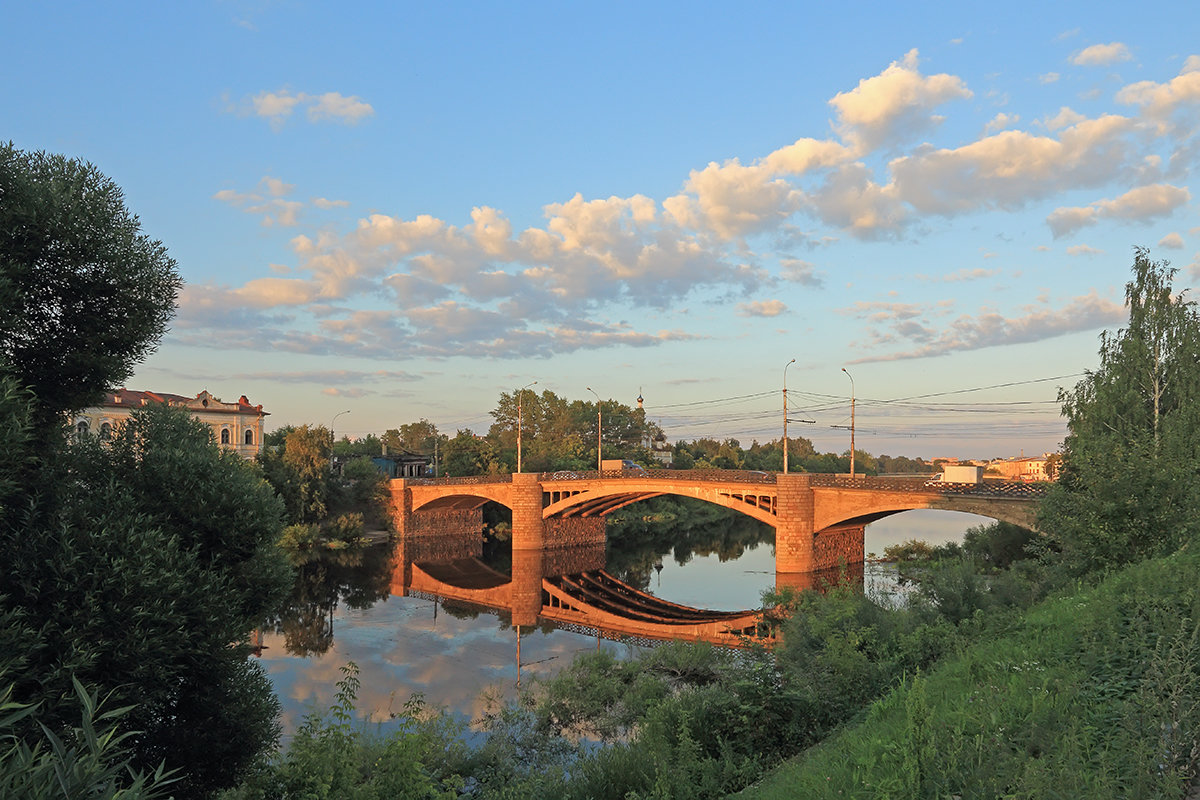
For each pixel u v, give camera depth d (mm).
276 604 14594
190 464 13562
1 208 11750
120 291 13281
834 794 6281
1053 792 4715
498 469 97375
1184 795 4898
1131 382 29344
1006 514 42438
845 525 54375
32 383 12398
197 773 13016
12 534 11625
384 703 24562
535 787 13453
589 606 45375
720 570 60844
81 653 10508
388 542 78875
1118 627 8984
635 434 141750
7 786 3367
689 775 10977
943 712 7211
